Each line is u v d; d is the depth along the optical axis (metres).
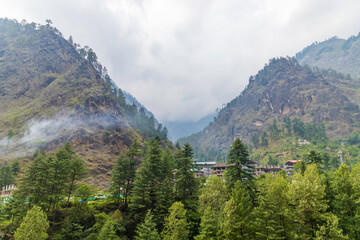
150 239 41.34
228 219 38.88
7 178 87.69
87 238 45.84
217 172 122.00
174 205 45.84
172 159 76.25
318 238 36.34
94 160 120.75
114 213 53.62
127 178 61.84
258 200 43.38
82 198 64.06
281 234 39.38
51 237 47.53
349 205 42.94
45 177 54.59
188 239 43.66
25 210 53.09
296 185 43.03
